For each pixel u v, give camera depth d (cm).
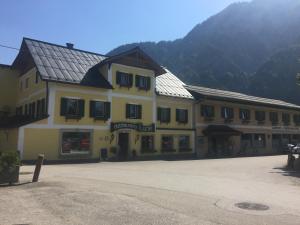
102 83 2922
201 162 2678
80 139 2767
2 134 2834
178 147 3506
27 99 3142
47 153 2566
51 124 2606
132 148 3105
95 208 880
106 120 2930
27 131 2486
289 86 7344
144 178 1516
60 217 791
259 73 8200
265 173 1870
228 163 2567
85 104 2817
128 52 3116
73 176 1532
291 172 1933
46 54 2942
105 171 1805
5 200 973
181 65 11662
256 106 4456
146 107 3259
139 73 3234
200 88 4134
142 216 805
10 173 1252
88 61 3183
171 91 3562
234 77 8806
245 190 1245
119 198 1009
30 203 935
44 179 1398
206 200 1019
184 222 761
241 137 4225
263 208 936
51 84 2641
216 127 3831
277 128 4797
